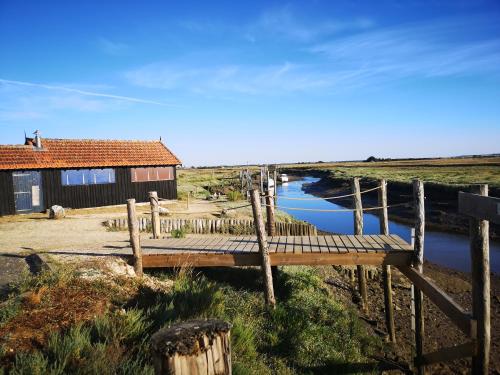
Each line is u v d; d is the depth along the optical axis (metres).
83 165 24.56
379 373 8.24
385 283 10.45
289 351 7.70
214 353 2.41
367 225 29.19
